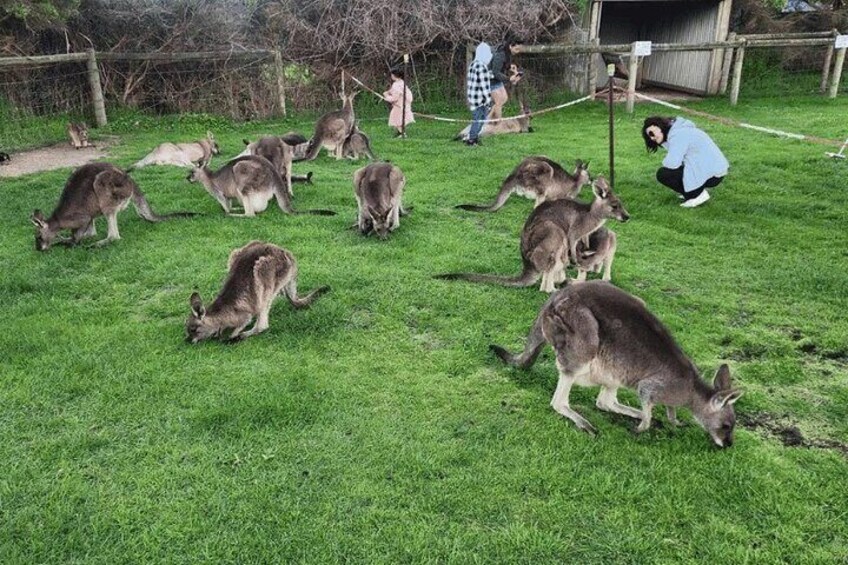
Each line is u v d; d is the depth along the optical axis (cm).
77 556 344
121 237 789
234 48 1666
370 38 1700
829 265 707
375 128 1520
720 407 415
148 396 477
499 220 864
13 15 1466
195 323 542
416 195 967
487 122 1362
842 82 1991
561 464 408
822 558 341
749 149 1214
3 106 1444
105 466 409
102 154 1245
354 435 436
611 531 359
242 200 862
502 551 345
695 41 1930
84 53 1453
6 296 637
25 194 962
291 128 1538
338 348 547
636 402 482
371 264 709
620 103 1780
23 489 387
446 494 384
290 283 598
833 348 549
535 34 1809
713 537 355
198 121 1555
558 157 1184
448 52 1814
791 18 2142
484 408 467
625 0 1830
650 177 1050
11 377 495
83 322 585
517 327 580
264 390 483
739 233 812
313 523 363
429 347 552
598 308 432
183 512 370
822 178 1025
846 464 411
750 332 574
